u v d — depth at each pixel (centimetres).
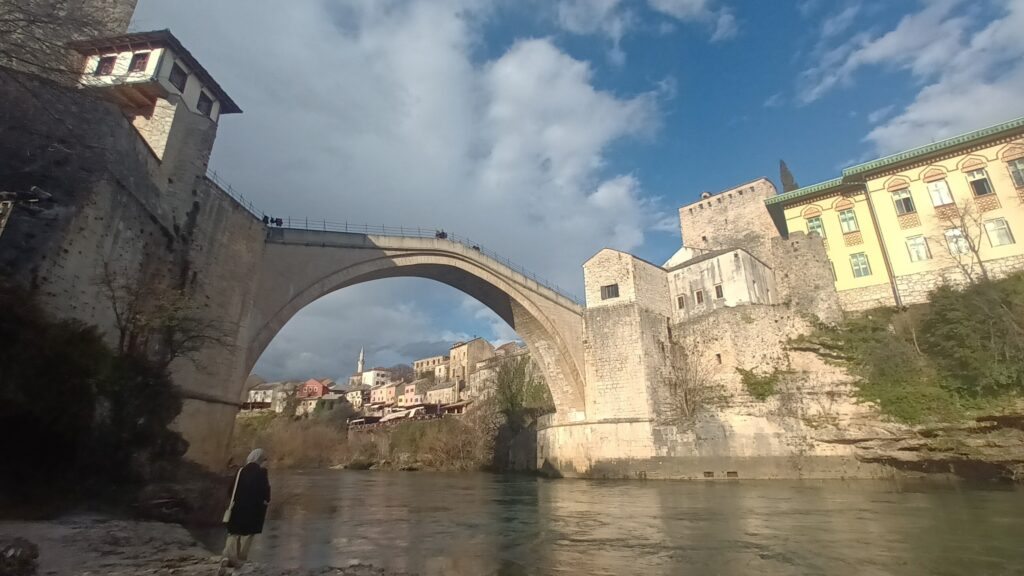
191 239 2183
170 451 1833
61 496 1333
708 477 3316
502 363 6488
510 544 1437
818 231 4106
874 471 2922
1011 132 3350
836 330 3547
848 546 1299
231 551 881
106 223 1703
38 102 1523
